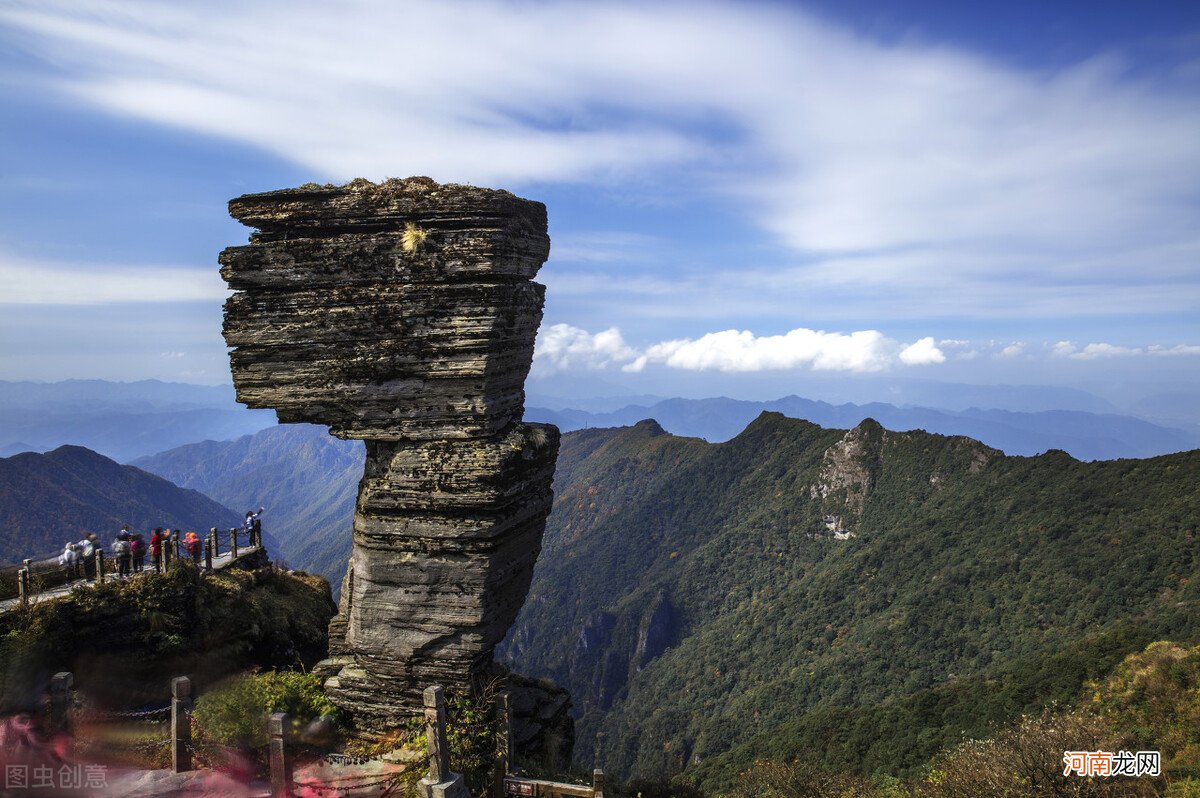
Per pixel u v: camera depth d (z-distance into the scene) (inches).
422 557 764.0
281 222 770.8
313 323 766.5
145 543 1081.4
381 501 767.7
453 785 562.3
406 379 766.5
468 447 757.3
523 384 877.8
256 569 1225.4
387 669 772.0
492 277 758.5
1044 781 1069.1
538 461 833.5
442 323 749.3
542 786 627.8
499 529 765.9
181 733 624.4
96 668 829.8
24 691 737.6
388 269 759.1
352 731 781.9
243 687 746.8
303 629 1149.7
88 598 866.8
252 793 594.2
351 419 781.9
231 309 778.8
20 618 799.1
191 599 959.6
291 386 777.6
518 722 899.4
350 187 776.3
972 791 1099.3
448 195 754.2
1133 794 1091.3
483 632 764.0
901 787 1359.5
